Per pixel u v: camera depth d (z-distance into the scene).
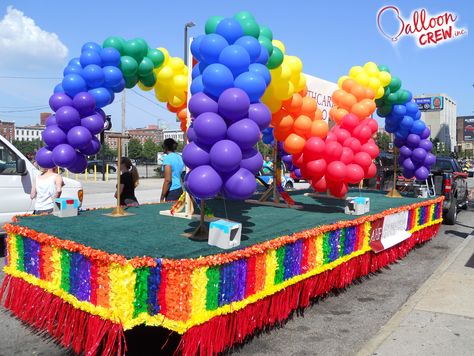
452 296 5.20
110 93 5.51
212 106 3.72
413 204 7.59
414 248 8.41
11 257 4.46
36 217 4.98
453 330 4.16
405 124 8.56
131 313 3.17
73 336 3.59
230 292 3.45
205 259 3.18
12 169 7.41
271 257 3.88
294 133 5.89
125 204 6.85
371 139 6.42
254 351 3.81
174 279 3.11
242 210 6.33
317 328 4.38
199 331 3.18
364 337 4.18
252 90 3.78
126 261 3.14
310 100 5.79
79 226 4.46
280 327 4.34
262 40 4.52
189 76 5.87
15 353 3.66
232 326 3.54
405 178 10.09
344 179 5.82
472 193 21.83
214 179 3.63
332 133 6.43
